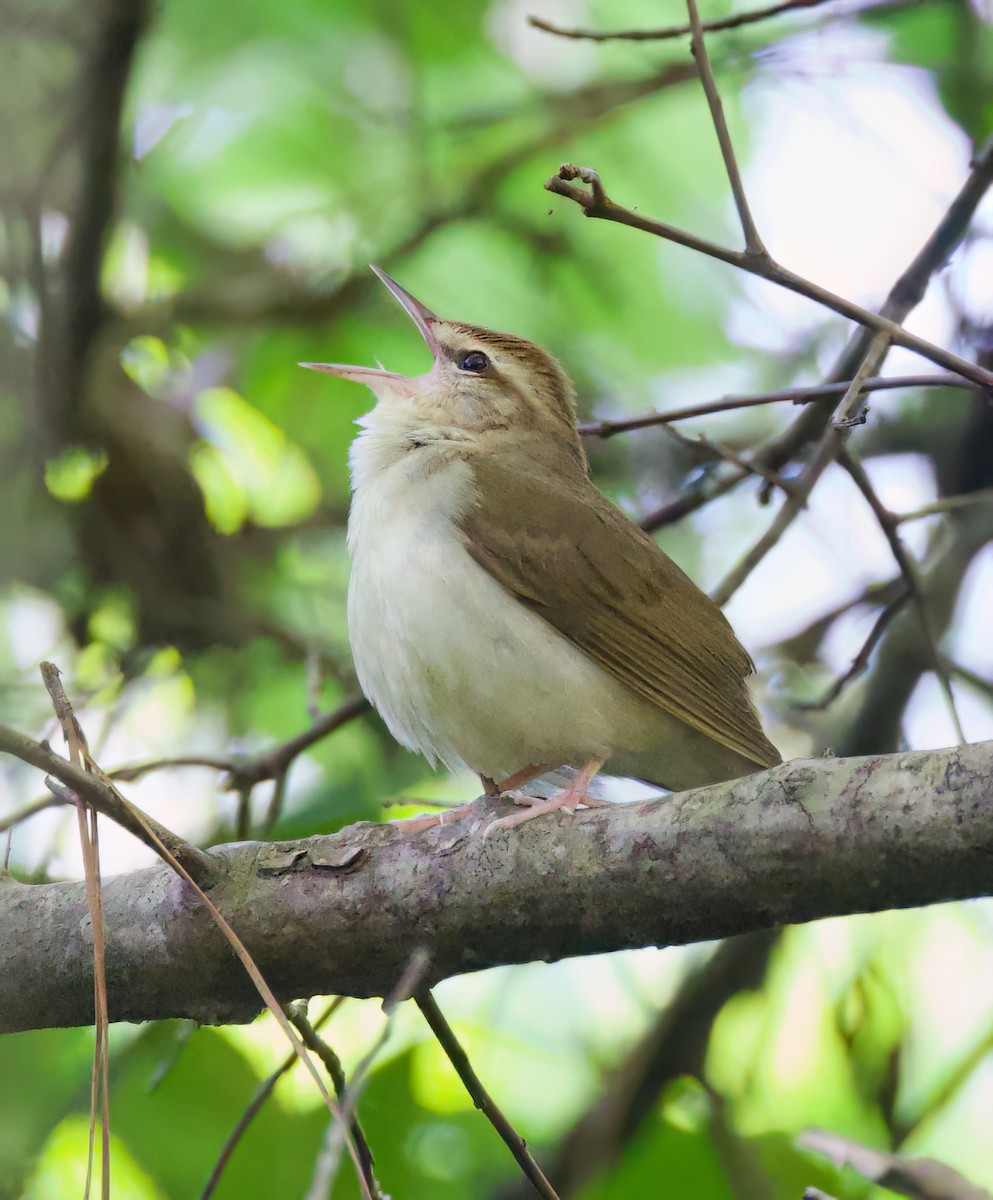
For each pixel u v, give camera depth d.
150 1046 9.87
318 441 14.30
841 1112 11.63
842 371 10.63
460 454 9.84
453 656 9.00
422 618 9.02
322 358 14.29
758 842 6.36
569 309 14.79
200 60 14.23
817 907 6.36
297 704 13.41
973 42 13.27
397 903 6.93
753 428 14.63
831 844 6.21
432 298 14.63
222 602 12.98
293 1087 10.20
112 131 11.18
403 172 14.62
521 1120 11.50
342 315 13.88
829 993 11.78
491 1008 11.82
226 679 12.99
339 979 7.09
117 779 10.03
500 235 14.70
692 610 9.56
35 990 7.24
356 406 14.34
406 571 9.12
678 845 6.53
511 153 14.16
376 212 14.36
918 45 13.52
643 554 9.59
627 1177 10.23
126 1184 9.77
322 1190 5.12
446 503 9.29
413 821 7.99
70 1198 10.04
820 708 10.26
